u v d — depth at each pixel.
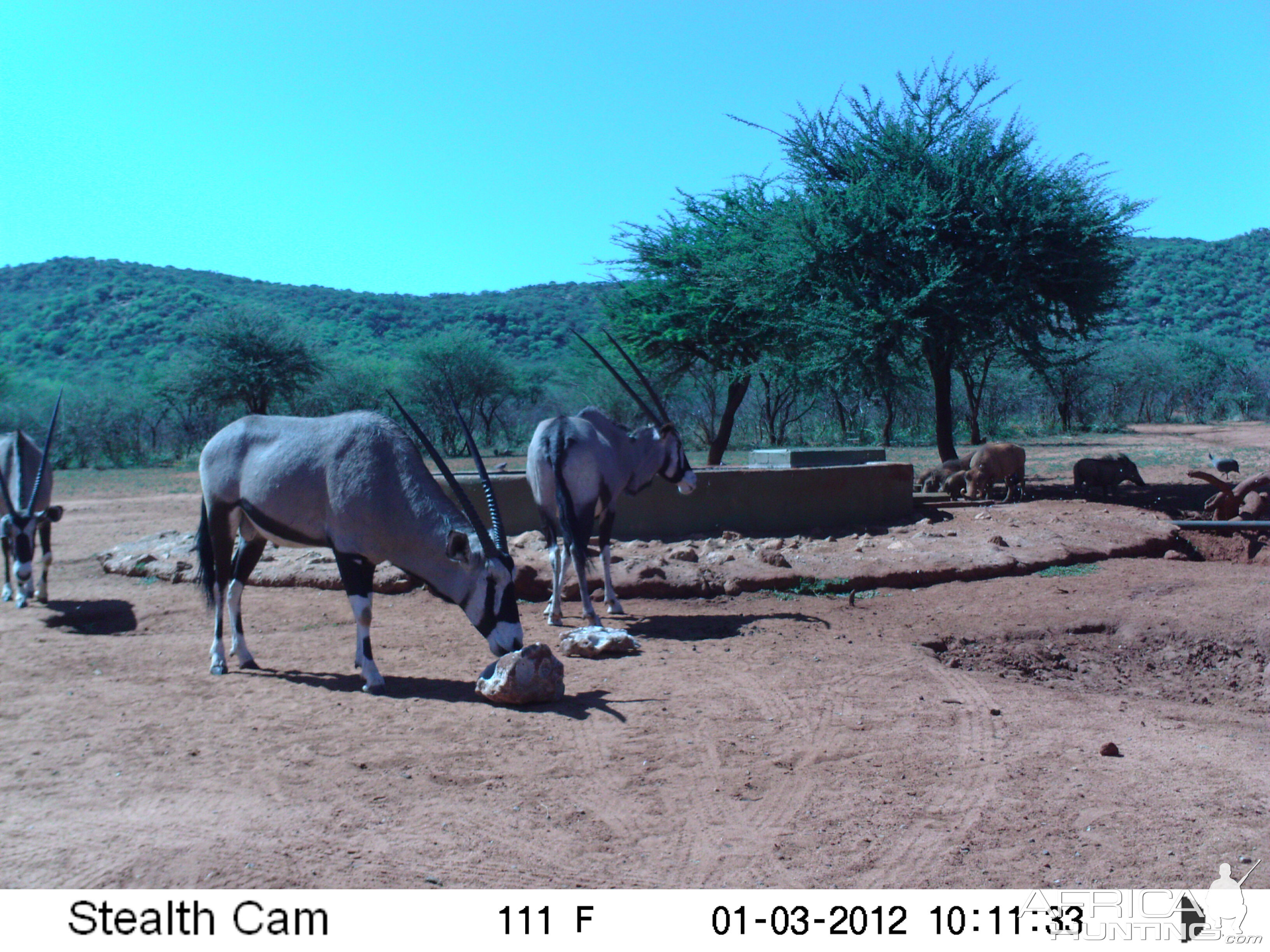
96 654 7.80
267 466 6.95
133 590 10.67
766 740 5.73
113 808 4.67
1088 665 8.02
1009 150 18.95
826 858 4.24
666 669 7.29
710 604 9.74
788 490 13.62
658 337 23.83
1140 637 8.58
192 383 41.47
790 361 21.69
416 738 5.71
